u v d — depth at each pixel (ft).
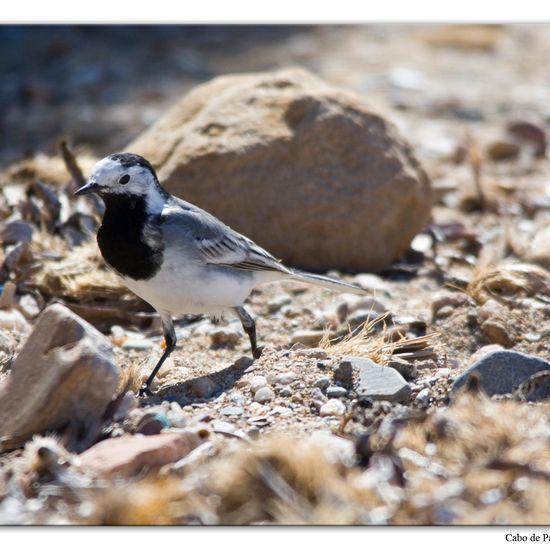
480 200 55.06
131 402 29.86
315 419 29.96
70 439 27.99
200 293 32.73
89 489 24.88
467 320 37.50
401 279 45.09
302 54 97.71
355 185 44.55
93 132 73.36
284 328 39.99
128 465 25.85
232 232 34.09
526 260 45.37
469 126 74.84
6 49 98.37
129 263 32.01
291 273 36.14
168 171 44.37
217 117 45.37
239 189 43.91
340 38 105.09
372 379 31.76
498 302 39.01
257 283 35.35
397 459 25.67
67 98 84.38
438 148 67.77
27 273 42.09
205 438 28.07
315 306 41.47
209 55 97.91
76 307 40.65
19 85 87.56
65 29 104.88
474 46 100.89
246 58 96.32
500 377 30.45
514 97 83.46
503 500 24.48
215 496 24.77
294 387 32.17
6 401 28.27
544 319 37.52
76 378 27.81
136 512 24.07
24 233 44.45
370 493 24.40
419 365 34.40
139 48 100.01
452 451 26.32
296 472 24.84
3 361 34.81
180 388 32.89
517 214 53.88
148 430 28.60
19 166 52.70
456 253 47.26
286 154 44.37
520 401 29.58
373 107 46.62
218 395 32.40
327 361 33.78
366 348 34.86
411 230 46.29
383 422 27.63
